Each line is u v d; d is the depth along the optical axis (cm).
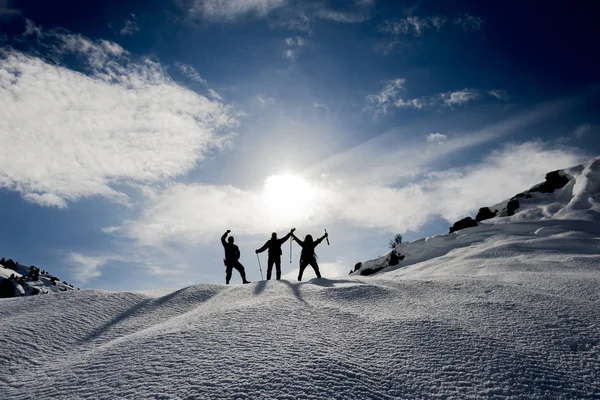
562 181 3356
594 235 2153
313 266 1213
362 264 3294
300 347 483
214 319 600
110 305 796
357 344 505
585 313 629
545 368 459
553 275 1005
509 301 699
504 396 401
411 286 841
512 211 3300
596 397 409
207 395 379
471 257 2017
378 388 401
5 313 752
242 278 1303
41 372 498
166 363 455
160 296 889
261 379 404
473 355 480
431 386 412
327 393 383
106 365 471
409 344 507
